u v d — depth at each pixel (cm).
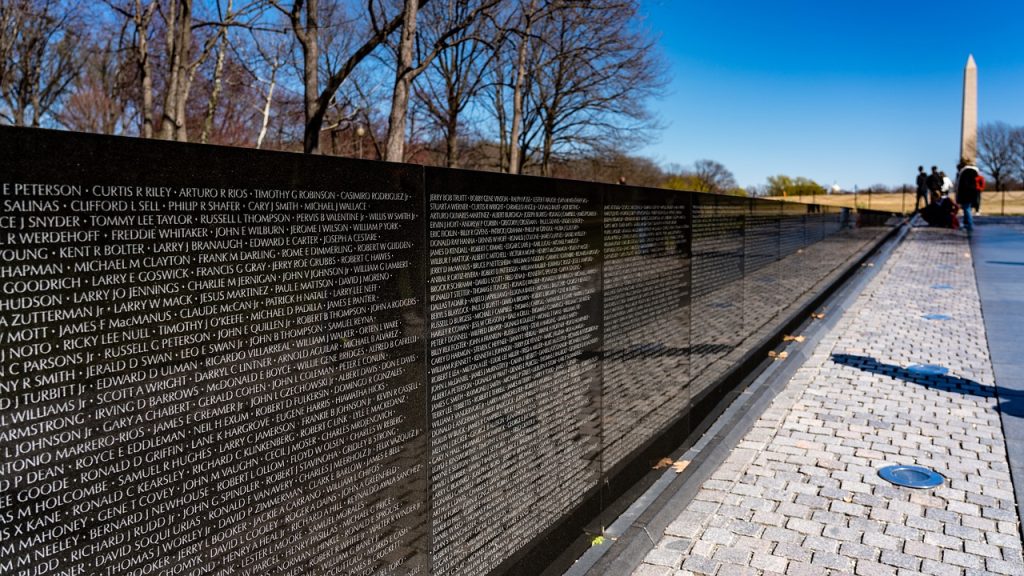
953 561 397
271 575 219
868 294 1377
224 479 203
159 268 183
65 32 2989
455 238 307
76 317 165
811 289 1244
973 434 595
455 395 309
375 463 262
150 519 184
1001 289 1345
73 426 166
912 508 464
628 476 485
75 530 168
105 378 172
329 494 241
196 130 2892
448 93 2578
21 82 3012
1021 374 766
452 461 309
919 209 4206
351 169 246
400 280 271
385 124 2744
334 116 2359
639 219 508
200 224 193
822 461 549
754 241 827
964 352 878
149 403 183
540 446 381
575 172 3303
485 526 335
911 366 820
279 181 217
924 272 1661
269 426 217
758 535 436
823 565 398
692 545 425
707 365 657
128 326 177
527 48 2359
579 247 421
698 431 613
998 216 3838
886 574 387
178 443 190
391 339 268
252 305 210
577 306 420
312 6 1145
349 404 248
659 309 546
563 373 404
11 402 154
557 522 397
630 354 495
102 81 3369
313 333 231
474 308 321
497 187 337
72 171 164
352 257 247
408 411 279
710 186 5647
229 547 206
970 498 476
